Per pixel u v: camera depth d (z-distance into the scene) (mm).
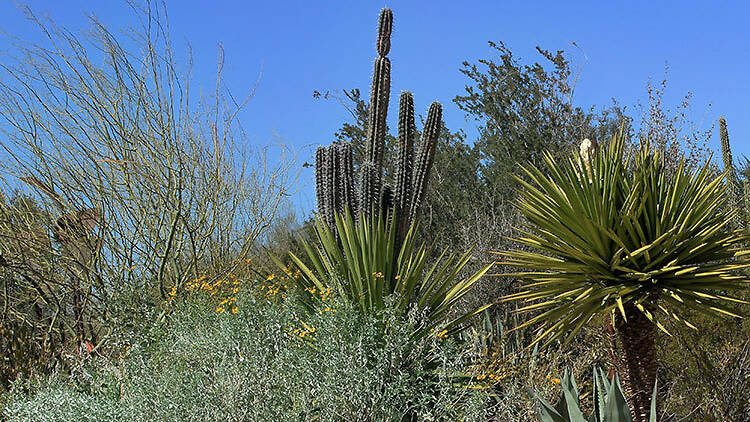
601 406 4938
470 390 5891
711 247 5730
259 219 9547
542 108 14922
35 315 8680
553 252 6043
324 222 7699
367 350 5781
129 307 7262
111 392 5840
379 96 7902
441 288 7293
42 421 5309
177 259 8688
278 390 5207
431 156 7824
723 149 11500
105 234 8266
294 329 6312
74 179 8227
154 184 8281
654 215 5684
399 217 7641
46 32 8117
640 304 5406
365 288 6832
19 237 7980
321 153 7875
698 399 6934
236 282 7641
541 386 6531
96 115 8203
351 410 5148
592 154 6480
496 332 7828
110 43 8227
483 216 12312
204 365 5613
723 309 5555
